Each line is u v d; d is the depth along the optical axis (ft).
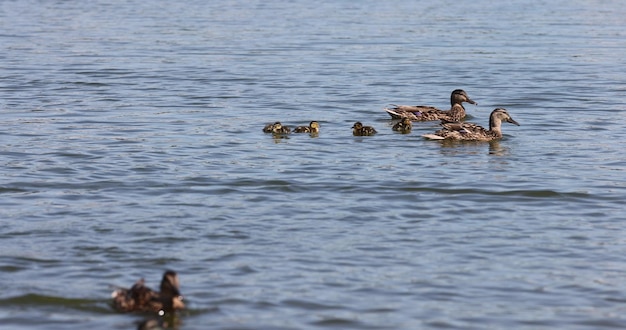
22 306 52.95
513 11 225.56
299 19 207.31
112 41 169.99
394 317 51.98
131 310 52.37
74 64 142.51
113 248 61.11
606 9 231.09
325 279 56.70
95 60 147.02
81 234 63.62
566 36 178.50
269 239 63.21
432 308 53.16
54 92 119.34
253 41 170.40
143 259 59.36
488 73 136.98
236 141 91.86
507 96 119.14
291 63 145.38
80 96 116.88
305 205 70.85
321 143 91.61
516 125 101.35
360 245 62.28
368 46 164.66
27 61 145.28
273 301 53.62
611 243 63.26
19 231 64.08
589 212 69.87
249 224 66.13
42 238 62.80
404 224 66.64
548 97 117.70
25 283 55.72
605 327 51.26
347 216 68.18
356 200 72.18
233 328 50.39
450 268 58.65
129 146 89.04
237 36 177.47
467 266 59.00
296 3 243.81
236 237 63.46
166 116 104.42
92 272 57.31
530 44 167.32
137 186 75.46
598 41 171.32
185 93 119.34
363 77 133.28
